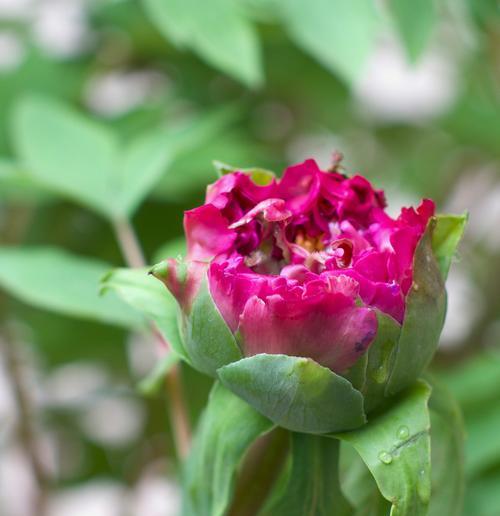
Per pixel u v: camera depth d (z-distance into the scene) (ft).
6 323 3.96
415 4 3.36
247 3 3.46
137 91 4.51
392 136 4.89
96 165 3.41
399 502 2.70
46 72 4.19
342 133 4.51
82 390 4.75
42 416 4.22
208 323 2.72
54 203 4.06
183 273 2.73
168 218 3.98
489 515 3.30
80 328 4.24
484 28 3.71
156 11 3.35
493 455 3.32
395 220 2.76
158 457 4.46
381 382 2.72
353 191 2.79
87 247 4.17
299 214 2.80
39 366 4.47
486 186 4.95
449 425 2.89
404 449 2.72
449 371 3.81
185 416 3.15
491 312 4.54
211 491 2.85
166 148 3.40
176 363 3.14
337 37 3.32
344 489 2.94
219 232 2.76
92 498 5.15
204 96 4.25
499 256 4.66
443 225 2.82
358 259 2.72
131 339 4.35
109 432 4.71
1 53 4.50
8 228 4.21
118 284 2.88
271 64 4.10
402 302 2.71
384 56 5.11
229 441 2.82
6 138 4.00
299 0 3.34
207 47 3.34
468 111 4.50
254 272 2.76
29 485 4.42
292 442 2.84
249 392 2.73
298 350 2.69
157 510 4.74
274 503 2.84
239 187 2.78
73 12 4.35
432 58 4.75
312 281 2.68
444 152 4.88
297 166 2.80
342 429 2.75
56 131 3.47
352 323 2.68
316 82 4.19
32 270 3.18
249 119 4.35
